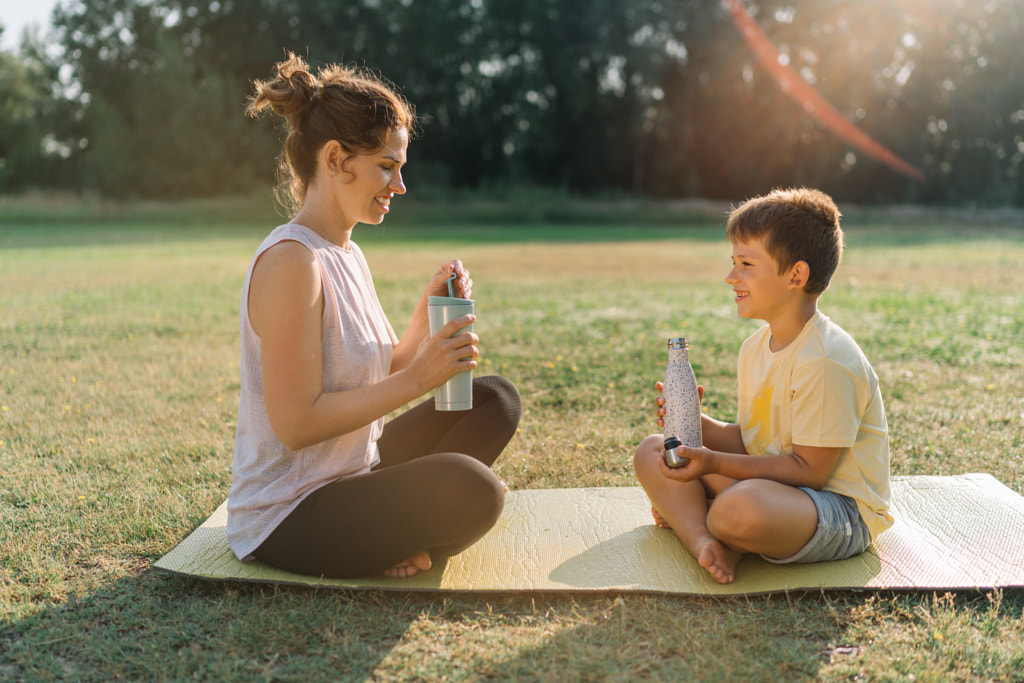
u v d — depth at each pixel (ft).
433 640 6.33
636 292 30.25
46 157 116.37
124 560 7.82
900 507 8.52
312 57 118.52
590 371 15.96
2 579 7.45
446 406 6.86
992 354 17.17
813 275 7.10
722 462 7.05
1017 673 5.78
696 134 136.46
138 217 100.17
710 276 37.45
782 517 6.79
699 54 129.39
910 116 127.34
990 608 6.61
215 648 6.23
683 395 7.51
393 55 123.44
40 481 9.98
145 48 124.16
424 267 42.37
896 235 78.02
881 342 18.66
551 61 129.39
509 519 8.55
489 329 21.07
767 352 7.61
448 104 129.80
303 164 6.84
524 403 13.73
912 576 7.02
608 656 6.06
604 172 136.87
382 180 6.81
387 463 8.14
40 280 33.55
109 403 13.79
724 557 7.06
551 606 6.83
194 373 16.12
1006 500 8.64
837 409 6.93
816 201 7.19
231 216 101.30
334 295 6.68
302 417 6.43
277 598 6.90
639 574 7.21
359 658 6.06
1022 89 121.08
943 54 123.75
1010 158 127.34
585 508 8.81
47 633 6.49
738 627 6.37
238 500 7.13
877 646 6.14
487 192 124.67
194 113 114.32
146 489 9.71
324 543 6.86
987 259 45.98
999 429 11.85
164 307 25.45
